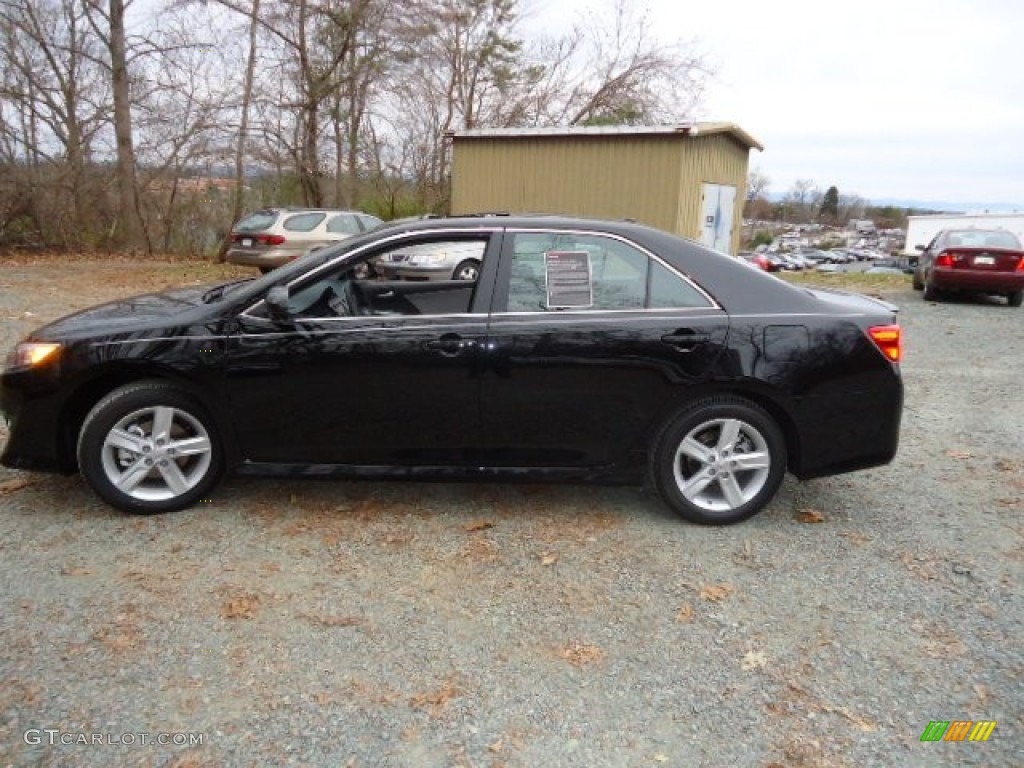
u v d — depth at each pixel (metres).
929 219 48.66
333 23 20.34
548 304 3.76
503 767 2.29
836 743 2.42
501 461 3.87
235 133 20.86
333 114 21.34
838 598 3.26
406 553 3.57
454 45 25.11
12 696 2.53
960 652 2.89
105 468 3.75
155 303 4.18
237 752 2.32
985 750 2.39
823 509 4.19
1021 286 12.39
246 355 3.71
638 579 3.38
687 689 2.66
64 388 3.71
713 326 3.71
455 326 3.71
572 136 14.29
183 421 3.85
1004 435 5.58
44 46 19.16
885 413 3.83
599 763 2.32
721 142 15.03
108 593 3.15
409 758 2.32
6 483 4.21
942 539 3.84
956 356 8.46
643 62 24.80
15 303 10.94
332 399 3.75
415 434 3.80
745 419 3.79
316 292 3.88
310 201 22.25
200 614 3.03
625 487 4.41
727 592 3.29
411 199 24.44
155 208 22.11
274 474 3.87
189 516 3.88
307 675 2.68
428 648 2.86
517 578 3.37
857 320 3.80
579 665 2.78
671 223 13.73
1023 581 3.43
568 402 3.75
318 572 3.38
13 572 3.29
